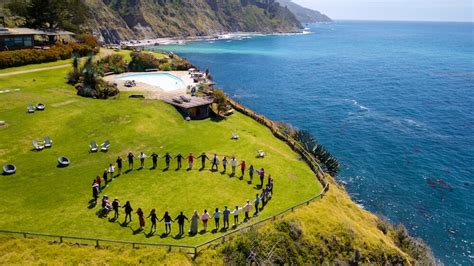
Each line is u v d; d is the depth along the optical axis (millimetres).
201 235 35750
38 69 80000
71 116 58594
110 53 107062
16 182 41812
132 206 39125
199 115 68750
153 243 33188
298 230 38281
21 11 106750
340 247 39375
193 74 92188
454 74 178500
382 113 110250
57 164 46531
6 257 31078
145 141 55188
